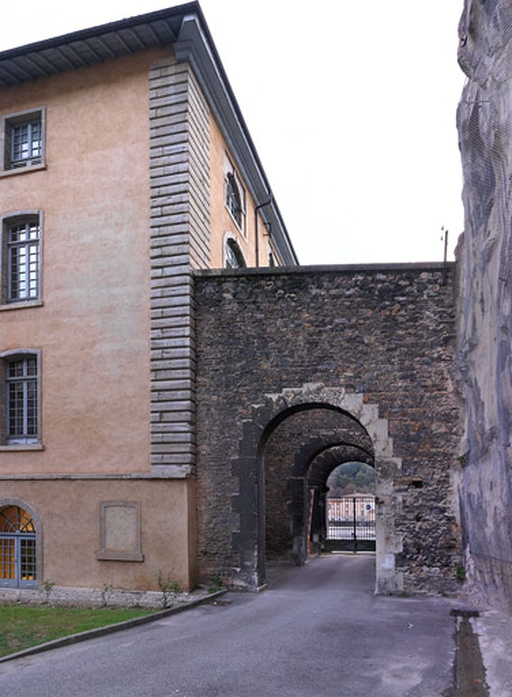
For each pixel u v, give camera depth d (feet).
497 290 32.91
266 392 46.37
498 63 32.07
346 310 46.19
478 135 36.42
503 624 32.89
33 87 53.16
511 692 22.79
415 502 43.55
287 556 64.08
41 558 47.52
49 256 50.78
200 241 50.44
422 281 45.50
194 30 47.55
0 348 51.16
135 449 46.55
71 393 48.73
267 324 47.09
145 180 49.21
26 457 49.16
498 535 34.65
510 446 31.04
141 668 26.99
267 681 24.93
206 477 46.42
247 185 72.49
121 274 48.80
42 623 36.32
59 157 51.67
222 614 38.09
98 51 50.52
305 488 66.03
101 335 48.62
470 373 40.11
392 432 44.45
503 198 31.76
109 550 46.01
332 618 36.01
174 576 44.39
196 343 47.83
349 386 45.37
